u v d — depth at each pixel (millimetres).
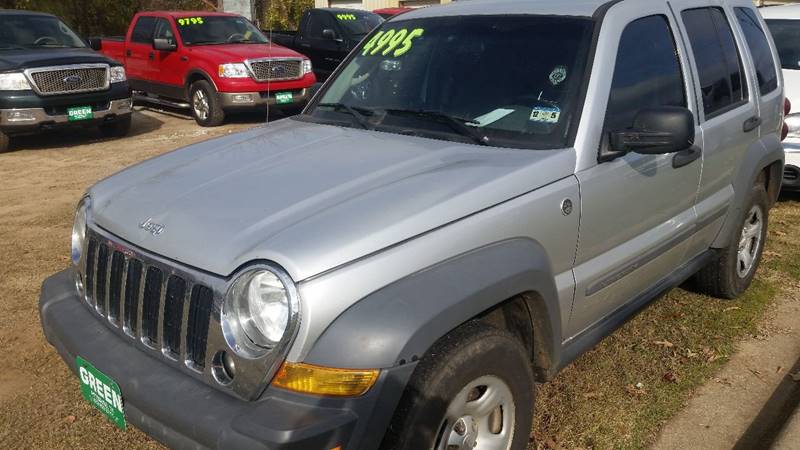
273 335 2188
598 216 3035
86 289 2924
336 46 13570
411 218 2396
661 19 3600
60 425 3314
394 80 3650
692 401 3494
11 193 7512
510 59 3326
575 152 2926
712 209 3963
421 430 2266
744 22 4500
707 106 3848
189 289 2365
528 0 3631
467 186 2594
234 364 2246
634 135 2963
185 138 10531
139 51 12594
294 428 2076
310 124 3689
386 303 2219
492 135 3105
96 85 10031
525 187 2715
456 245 2457
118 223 2740
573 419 3346
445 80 3441
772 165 4664
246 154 3168
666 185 3465
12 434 3244
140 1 19375
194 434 2215
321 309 2154
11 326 4301
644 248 3383
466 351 2367
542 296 2738
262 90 11062
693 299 4641
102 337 2713
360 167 2844
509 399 2627
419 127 3332
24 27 10508
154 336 2533
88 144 10203
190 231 2479
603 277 3150
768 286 4867
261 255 2225
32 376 3740
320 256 2207
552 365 2938
